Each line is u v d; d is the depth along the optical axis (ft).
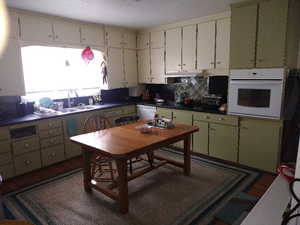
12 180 9.85
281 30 8.89
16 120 10.03
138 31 15.64
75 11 10.66
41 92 12.41
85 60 13.04
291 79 9.20
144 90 16.93
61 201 8.20
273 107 9.40
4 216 7.16
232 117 10.78
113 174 9.32
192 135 12.59
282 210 4.15
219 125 11.35
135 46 15.93
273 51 9.18
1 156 9.46
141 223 6.94
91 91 14.75
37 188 9.15
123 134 8.49
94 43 13.47
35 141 10.50
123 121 11.94
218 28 11.38
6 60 10.05
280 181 5.18
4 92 10.17
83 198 8.38
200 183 9.31
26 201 8.22
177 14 11.48
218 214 7.25
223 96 12.19
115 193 7.72
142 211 7.52
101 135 8.40
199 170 10.55
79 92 14.15
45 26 11.21
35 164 10.61
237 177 9.75
